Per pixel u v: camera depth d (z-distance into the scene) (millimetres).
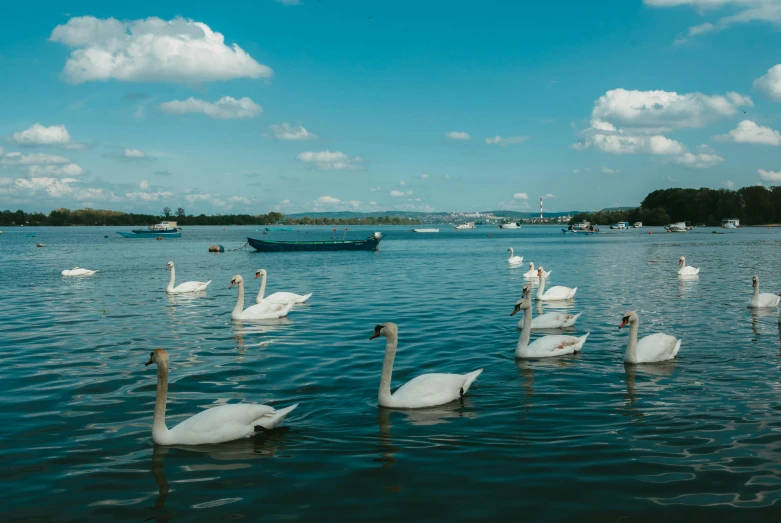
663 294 29750
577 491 8211
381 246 99750
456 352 16594
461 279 38594
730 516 7504
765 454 9273
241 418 10227
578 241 116125
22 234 184875
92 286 36000
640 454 9352
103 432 10602
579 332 19406
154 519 7637
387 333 11773
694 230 195250
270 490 8391
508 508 7793
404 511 7766
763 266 48656
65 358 16156
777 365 14727
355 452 9633
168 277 42656
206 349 17203
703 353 16125
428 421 10984
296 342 18125
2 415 11484
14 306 26844
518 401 12102
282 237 170625
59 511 7855
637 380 13508
